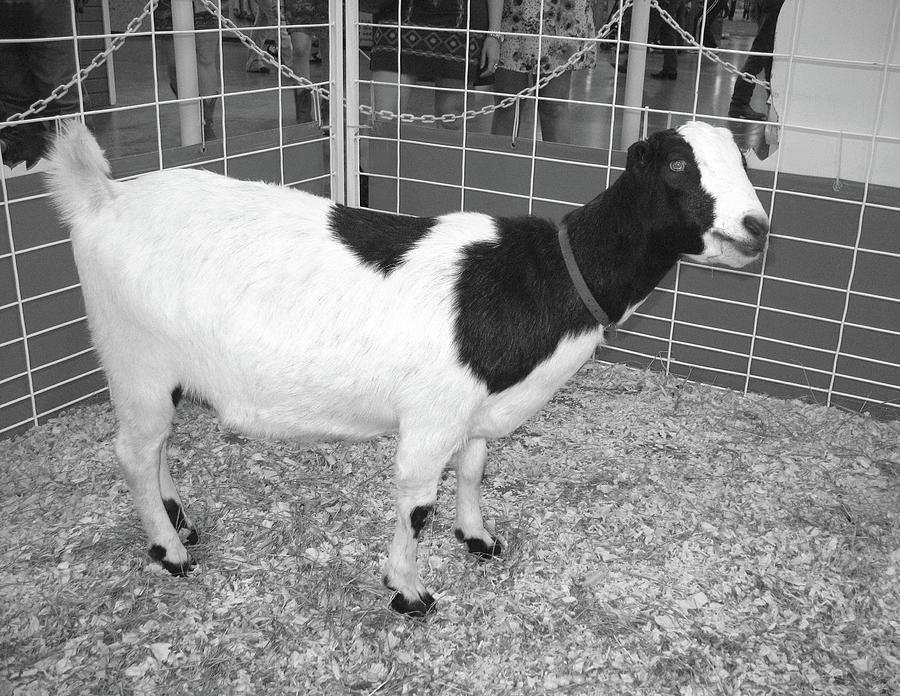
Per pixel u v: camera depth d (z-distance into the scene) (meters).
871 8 4.45
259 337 2.87
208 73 6.05
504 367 2.90
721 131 2.88
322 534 3.67
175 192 3.00
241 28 4.49
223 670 2.97
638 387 5.04
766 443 4.46
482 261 2.92
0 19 4.85
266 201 3.01
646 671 3.04
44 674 2.93
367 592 3.35
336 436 3.14
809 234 4.66
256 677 2.96
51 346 4.36
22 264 4.14
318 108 5.26
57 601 3.24
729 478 4.15
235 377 2.95
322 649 3.09
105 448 4.18
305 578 3.42
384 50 5.71
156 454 3.26
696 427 4.62
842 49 4.57
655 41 11.84
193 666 2.99
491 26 5.62
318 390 2.93
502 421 3.11
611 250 2.92
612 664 3.07
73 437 4.27
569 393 4.94
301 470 4.12
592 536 3.73
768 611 3.34
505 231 3.02
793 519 3.85
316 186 5.39
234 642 3.09
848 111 4.66
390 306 2.85
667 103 10.49
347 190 5.31
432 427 2.94
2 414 4.21
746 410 4.80
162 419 3.18
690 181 2.77
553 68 5.80
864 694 2.96
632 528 3.78
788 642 3.19
